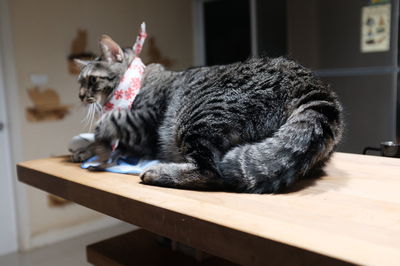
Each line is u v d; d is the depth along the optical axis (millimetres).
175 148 1260
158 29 3357
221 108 1084
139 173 1240
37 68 2684
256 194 986
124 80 1371
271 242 691
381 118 2201
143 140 1397
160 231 898
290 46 2461
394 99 2148
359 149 2297
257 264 719
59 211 2869
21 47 2600
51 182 1292
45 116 2746
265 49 2561
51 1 2709
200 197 965
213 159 1044
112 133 1422
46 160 1573
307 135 982
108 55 1437
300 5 2391
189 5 3592
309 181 1100
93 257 1427
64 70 2816
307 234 708
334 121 1041
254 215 817
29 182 1433
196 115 1108
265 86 1094
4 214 2658
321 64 2369
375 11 2141
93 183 1132
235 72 1163
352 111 2299
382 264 589
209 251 799
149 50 3291
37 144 2725
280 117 1061
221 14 3502
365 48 2205
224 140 1062
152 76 1426
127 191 1031
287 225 756
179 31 3529
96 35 2967
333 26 2299
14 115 2592
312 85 1088
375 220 781
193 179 1039
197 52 3680
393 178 1127
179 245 1391
